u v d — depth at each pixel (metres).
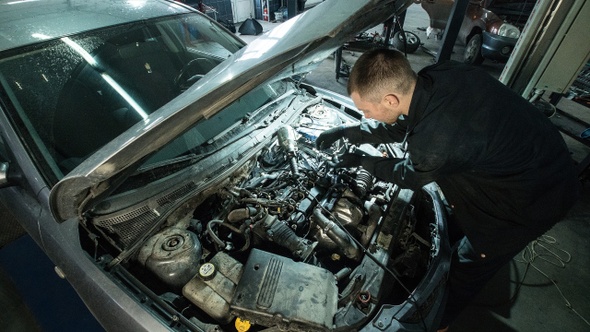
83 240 1.27
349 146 1.84
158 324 1.05
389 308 1.14
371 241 1.35
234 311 1.07
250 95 1.98
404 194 1.54
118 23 2.05
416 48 6.03
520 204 1.22
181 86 2.00
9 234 2.21
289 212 1.48
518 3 5.25
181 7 2.53
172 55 2.19
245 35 7.22
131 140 0.87
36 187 1.34
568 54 2.31
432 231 1.48
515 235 1.30
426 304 1.21
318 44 1.05
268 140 1.74
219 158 1.55
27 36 1.67
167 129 0.94
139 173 1.35
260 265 1.18
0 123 1.42
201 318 1.15
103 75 1.77
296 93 2.21
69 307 1.74
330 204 1.47
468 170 1.21
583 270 2.20
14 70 1.52
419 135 1.07
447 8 6.24
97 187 0.96
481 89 1.07
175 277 1.20
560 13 2.19
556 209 1.26
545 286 2.08
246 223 1.38
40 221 1.40
